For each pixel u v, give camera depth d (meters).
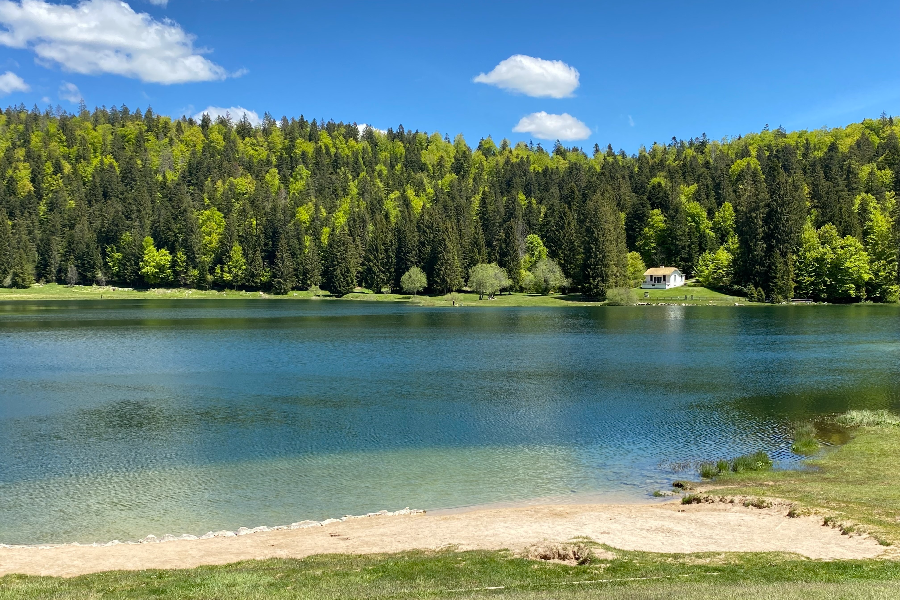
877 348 64.19
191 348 65.81
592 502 23.12
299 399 40.94
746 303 138.12
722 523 19.56
